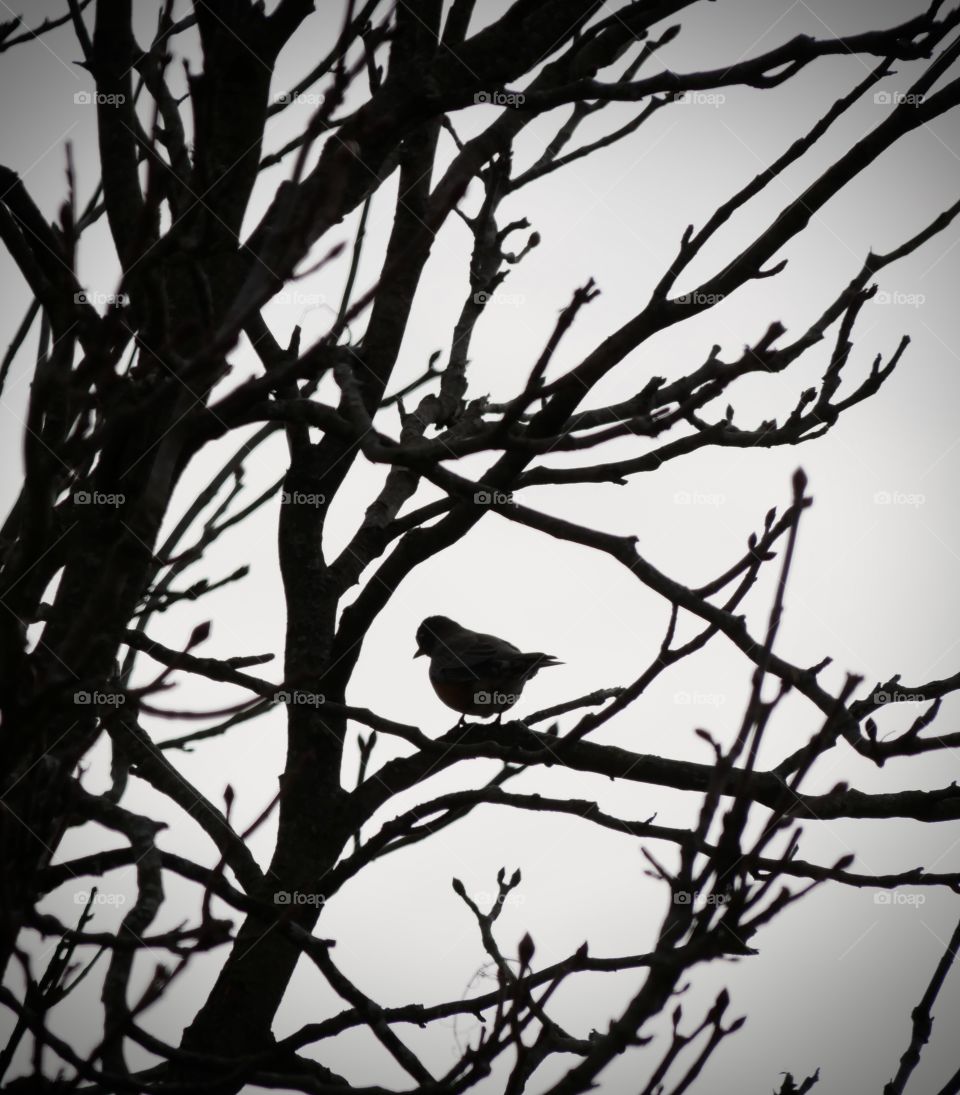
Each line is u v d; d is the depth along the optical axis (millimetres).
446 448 5453
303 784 9508
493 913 6707
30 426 3969
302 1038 6426
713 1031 4664
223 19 5703
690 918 4430
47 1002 4754
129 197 6168
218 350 4031
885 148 6883
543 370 5090
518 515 7180
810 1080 6098
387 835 8133
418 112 6199
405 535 9297
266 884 9094
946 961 5762
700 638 6070
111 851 5707
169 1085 5625
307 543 10094
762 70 6152
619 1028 4430
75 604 5434
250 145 5754
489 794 8141
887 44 6207
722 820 4402
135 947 4910
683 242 6625
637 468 7520
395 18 8320
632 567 7070
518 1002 5426
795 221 6945
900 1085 5535
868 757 7066
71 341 5004
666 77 6164
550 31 6848
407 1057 6773
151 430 4773
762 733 4363
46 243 5371
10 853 4809
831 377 7793
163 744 9062
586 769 8688
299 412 5941
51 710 4203
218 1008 8797
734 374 5340
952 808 8172
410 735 8273
